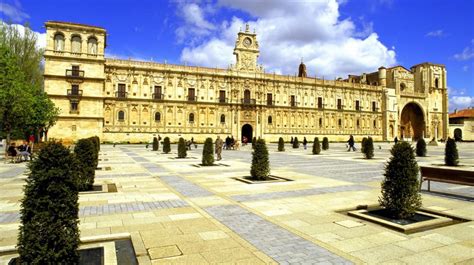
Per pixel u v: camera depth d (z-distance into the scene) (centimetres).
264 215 968
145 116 6744
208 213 997
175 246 704
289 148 5788
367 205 1047
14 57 3247
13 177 1831
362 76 10556
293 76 8356
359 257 641
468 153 4369
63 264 550
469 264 605
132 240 727
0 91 2922
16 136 4672
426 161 2956
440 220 862
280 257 642
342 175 1916
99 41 6134
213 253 663
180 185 1545
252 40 7900
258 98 7856
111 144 6362
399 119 9750
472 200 1195
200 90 7275
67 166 583
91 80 6059
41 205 548
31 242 533
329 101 8831
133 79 6681
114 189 1431
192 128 7150
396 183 912
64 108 5881
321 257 641
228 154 4025
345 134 9019
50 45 5800
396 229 809
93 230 821
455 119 11262
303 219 923
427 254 654
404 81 10006
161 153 4034
